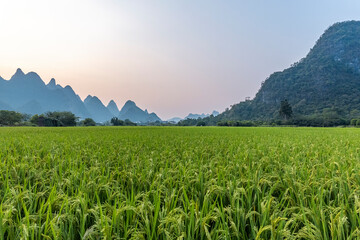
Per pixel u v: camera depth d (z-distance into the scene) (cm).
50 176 348
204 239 194
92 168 354
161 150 664
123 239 182
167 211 226
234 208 221
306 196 252
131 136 1338
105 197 286
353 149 638
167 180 301
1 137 1158
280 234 180
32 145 736
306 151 622
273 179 338
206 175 343
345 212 227
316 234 177
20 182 328
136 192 305
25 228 170
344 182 281
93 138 1152
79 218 215
